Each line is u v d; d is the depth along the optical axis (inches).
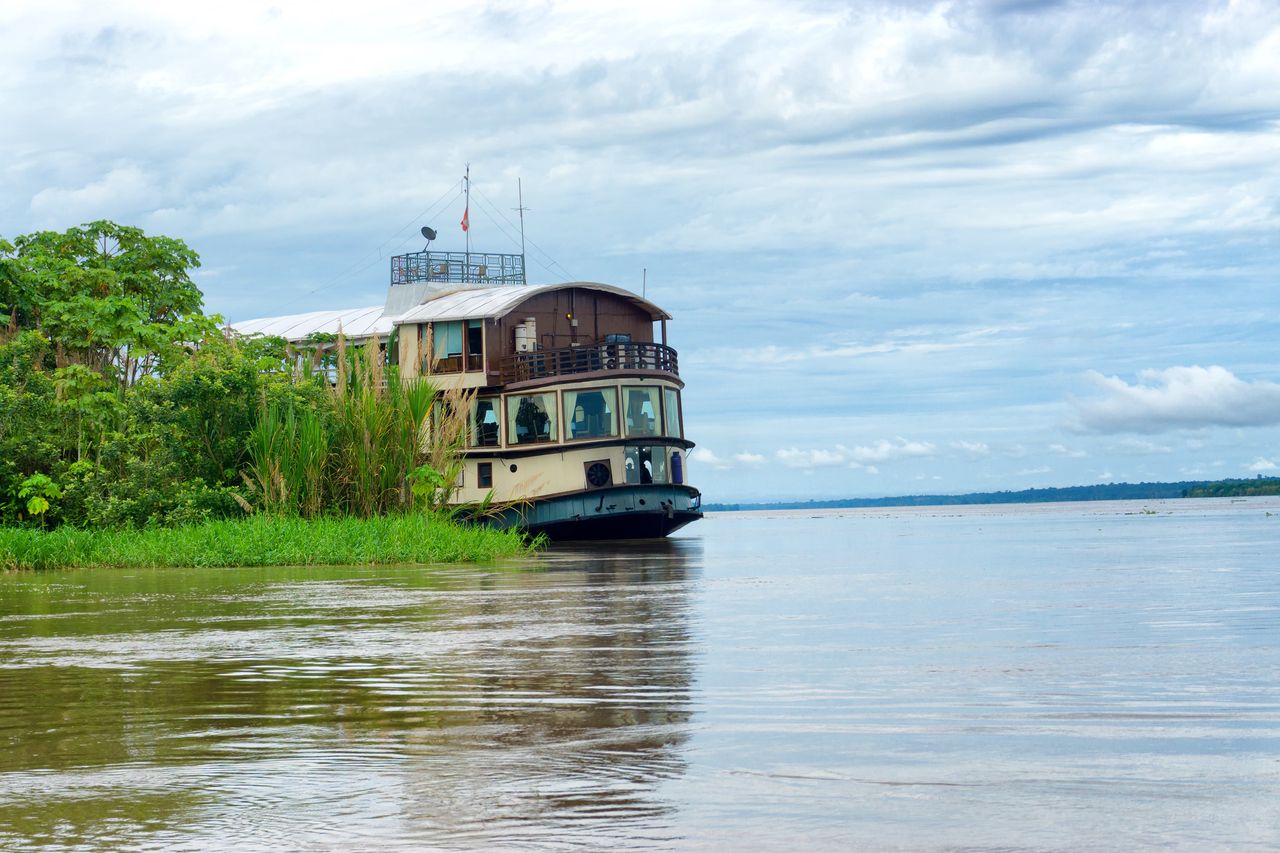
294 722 366.3
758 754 311.9
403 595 868.6
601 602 791.1
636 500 1989.4
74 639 602.2
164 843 239.3
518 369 2071.9
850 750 315.6
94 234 2124.8
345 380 1617.9
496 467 2037.4
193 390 1590.8
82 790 281.6
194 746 331.6
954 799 265.7
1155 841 234.4
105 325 1827.0
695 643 550.9
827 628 610.9
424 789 279.0
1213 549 1514.5
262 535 1343.5
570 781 285.0
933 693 401.4
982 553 1531.7
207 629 644.1
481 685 434.0
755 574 1104.2
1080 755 307.4
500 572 1159.6
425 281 2416.3
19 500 1592.0
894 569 1171.3
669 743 327.0
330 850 234.1
